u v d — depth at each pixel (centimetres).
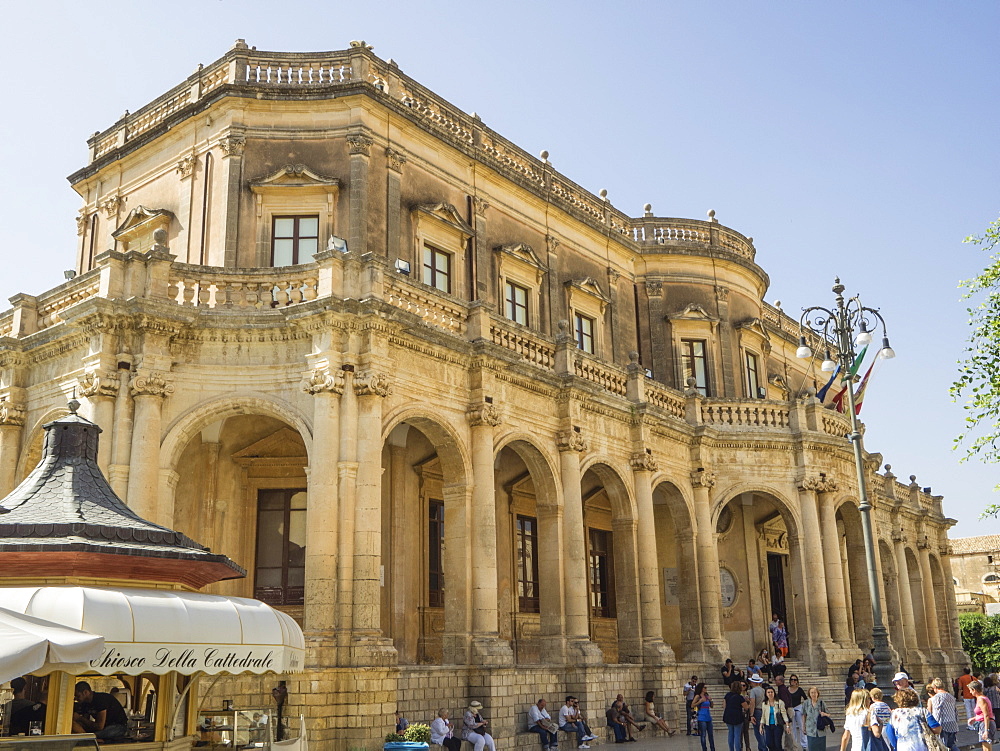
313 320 2097
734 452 3319
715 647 3081
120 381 2088
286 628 1314
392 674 1975
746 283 4034
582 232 3512
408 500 2569
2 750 1002
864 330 2412
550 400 2688
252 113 2686
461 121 3078
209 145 2708
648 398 3120
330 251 2133
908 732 1415
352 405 2077
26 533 1244
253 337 2152
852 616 3594
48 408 2284
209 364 2138
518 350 2606
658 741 2591
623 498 2923
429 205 2834
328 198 2616
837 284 2464
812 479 3309
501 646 2278
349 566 1994
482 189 3069
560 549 2591
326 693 1897
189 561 1335
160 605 1179
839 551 3322
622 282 3706
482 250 3002
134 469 2031
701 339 3784
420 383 2258
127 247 2919
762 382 4028
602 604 3344
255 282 2198
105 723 1328
